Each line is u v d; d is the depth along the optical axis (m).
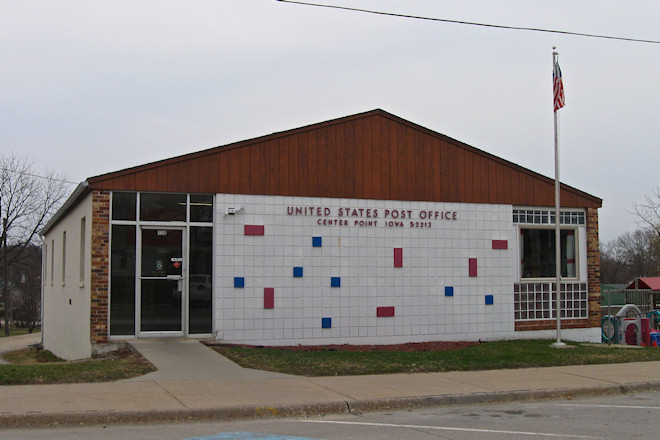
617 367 13.47
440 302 17.58
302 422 8.77
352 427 8.42
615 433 8.11
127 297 15.06
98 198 14.92
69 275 18.64
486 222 18.25
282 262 16.20
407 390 10.53
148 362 12.55
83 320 15.79
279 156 16.41
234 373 11.68
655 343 18.28
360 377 11.77
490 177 18.41
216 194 15.79
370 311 16.89
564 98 16.22
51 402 9.00
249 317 15.85
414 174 17.62
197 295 15.57
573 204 19.20
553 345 16.42
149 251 15.30
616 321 18.55
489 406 10.11
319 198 16.66
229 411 8.91
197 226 15.68
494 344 16.75
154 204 15.38
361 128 17.22
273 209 16.23
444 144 18.00
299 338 16.22
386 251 17.16
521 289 18.53
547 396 10.79
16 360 20.59
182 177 15.55
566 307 19.00
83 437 7.66
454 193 17.98
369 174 17.19
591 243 19.36
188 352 13.71
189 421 8.70
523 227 18.75
